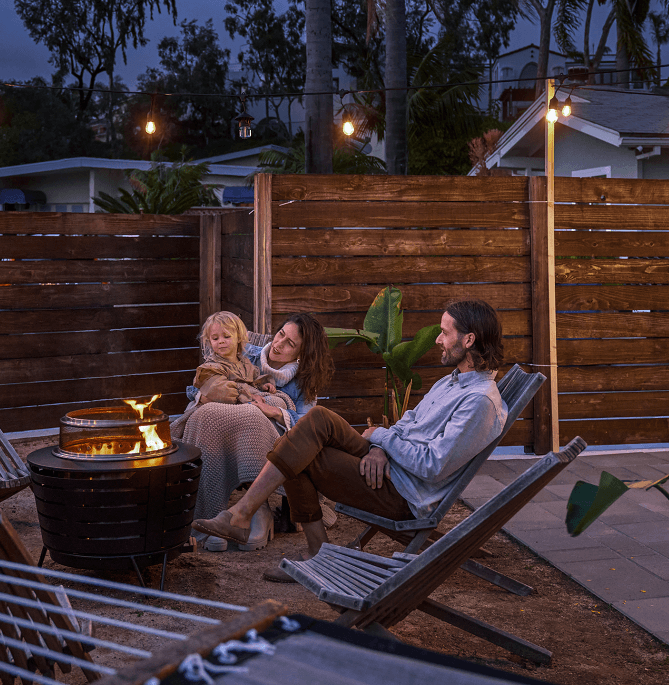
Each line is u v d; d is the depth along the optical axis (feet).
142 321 23.00
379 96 61.00
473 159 53.42
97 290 22.17
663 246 20.25
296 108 154.92
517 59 125.08
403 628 10.16
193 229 23.61
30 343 21.16
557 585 11.70
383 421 17.85
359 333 16.47
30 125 144.46
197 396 14.14
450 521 14.65
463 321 10.52
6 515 15.01
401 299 17.62
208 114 156.04
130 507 10.39
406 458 10.25
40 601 6.49
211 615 10.37
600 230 20.06
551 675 8.84
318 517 10.78
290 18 153.07
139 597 10.93
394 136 43.86
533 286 19.47
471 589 11.64
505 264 19.48
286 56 154.40
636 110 35.27
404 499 10.46
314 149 32.40
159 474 10.40
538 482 7.86
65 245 21.62
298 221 18.48
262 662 3.51
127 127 150.71
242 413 13.38
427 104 64.95
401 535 10.44
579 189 19.75
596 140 35.68
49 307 21.49
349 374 19.04
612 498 5.99
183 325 23.77
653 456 19.84
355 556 9.21
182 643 3.59
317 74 32.22
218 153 149.18
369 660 3.53
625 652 9.49
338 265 18.78
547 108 19.30
